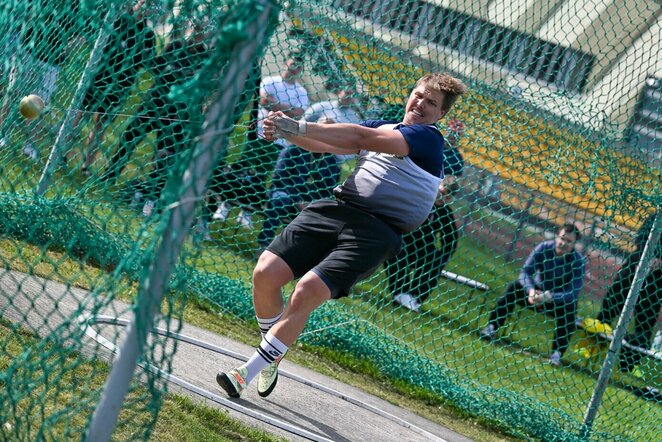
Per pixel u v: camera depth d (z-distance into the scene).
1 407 12.30
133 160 18.19
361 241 16.56
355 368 24.66
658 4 31.69
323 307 26.00
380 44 27.12
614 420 25.95
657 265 26.16
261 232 29.78
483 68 29.05
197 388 16.75
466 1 29.81
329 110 27.72
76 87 18.77
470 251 32.81
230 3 9.73
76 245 19.91
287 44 27.42
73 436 12.70
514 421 23.81
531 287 30.41
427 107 16.86
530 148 26.89
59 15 18.72
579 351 29.22
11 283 19.14
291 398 19.16
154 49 15.16
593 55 28.14
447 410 23.91
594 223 26.44
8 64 18.98
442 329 28.31
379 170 16.89
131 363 9.79
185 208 9.72
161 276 9.77
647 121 25.23
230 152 28.03
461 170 27.59
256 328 25.09
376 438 18.36
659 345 28.88
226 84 9.51
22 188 21.14
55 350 12.71
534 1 28.47
